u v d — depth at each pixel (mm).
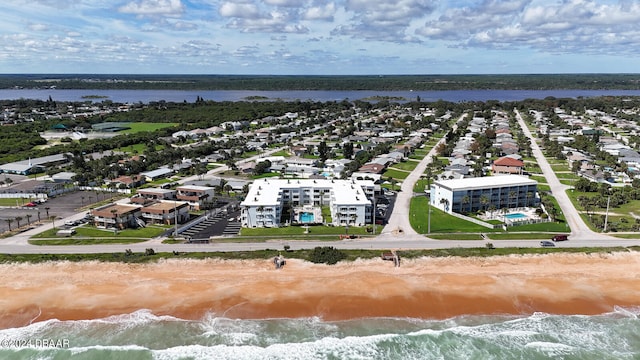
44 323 87625
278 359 77562
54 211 153250
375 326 86688
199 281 102125
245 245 120000
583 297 95875
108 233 129875
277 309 91688
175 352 79062
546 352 79562
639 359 77875
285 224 137750
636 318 89062
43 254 113500
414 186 185375
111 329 85812
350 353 79125
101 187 186625
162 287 99750
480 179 161625
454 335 84000
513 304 93438
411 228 133125
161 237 126500
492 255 112375
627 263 109500
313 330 85438
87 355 78688
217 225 137625
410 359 77938
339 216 137000
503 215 145625
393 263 109500
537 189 166125
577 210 149625
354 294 96812
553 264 109125
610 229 129250
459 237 125000
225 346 80500
